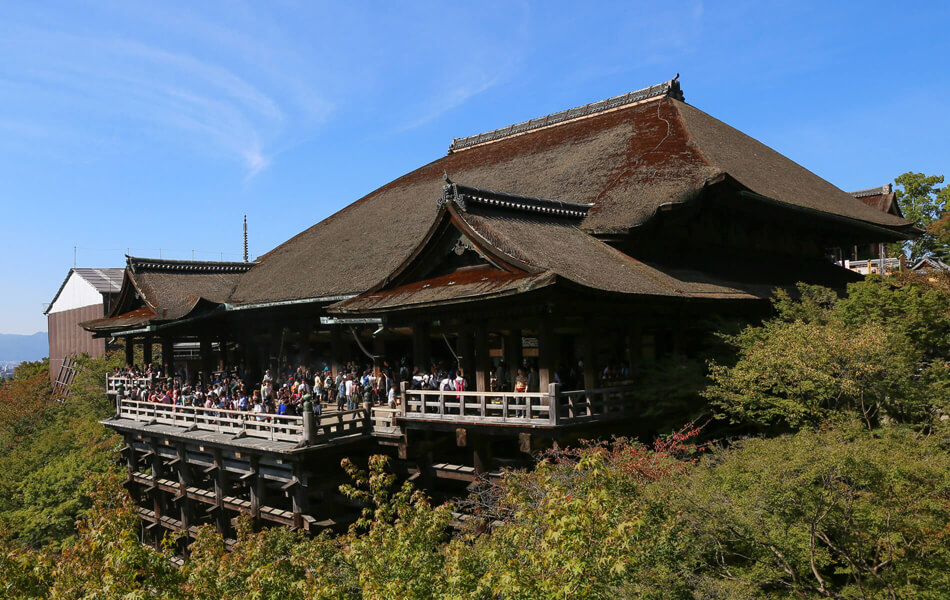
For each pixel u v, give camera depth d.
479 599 10.59
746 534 12.68
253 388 35.81
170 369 37.97
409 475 24.41
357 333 30.28
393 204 41.69
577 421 19.22
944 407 17.03
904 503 12.26
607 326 21.83
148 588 11.72
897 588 11.94
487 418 20.34
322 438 23.48
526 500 13.35
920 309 19.83
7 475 38.91
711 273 27.84
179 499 30.73
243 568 13.04
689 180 27.17
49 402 55.91
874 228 33.88
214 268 43.47
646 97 41.84
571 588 9.41
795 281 31.31
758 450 14.59
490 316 21.06
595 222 26.62
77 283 64.12
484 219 22.48
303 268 36.03
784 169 37.34
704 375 22.75
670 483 13.67
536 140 42.56
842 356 17.56
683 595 11.60
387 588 11.08
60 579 13.16
